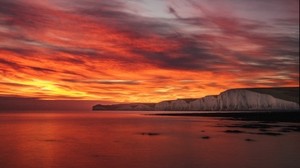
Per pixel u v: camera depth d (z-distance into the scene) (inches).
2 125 3681.1
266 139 1953.7
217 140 1959.9
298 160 1279.5
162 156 1403.8
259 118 4810.5
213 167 1175.6
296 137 2047.2
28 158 1374.3
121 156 1409.9
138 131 2748.5
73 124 3880.4
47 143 1902.1
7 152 1544.0
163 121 4490.7
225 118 5152.6
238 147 1643.7
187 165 1211.2
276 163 1226.6
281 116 5310.0
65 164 1242.0
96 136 2308.1
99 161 1299.2
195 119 5024.6
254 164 1213.7
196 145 1745.8
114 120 5000.0
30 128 3164.4
